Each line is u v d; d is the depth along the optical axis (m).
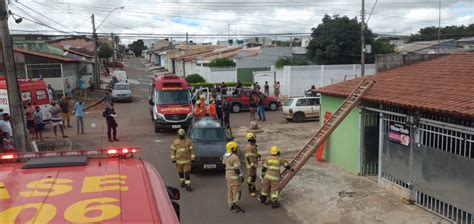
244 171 13.87
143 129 22.16
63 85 34.78
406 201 9.96
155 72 75.31
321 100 15.44
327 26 43.94
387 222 8.92
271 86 38.16
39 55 33.75
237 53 50.72
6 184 3.11
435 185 9.20
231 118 26.19
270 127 22.44
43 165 3.58
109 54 79.44
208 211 10.09
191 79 46.53
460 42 50.38
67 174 3.40
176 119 20.50
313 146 11.59
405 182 10.23
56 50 43.78
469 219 8.36
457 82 10.78
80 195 2.95
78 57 44.50
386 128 10.93
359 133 12.29
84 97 36.31
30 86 21.53
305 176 12.57
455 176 8.63
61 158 3.83
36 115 18.22
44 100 22.31
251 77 46.38
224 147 13.80
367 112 12.18
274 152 10.28
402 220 8.94
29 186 3.09
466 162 8.34
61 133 21.05
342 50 43.69
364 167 12.41
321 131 12.06
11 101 12.20
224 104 21.39
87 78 44.28
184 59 61.19
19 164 3.73
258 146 17.47
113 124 19.00
